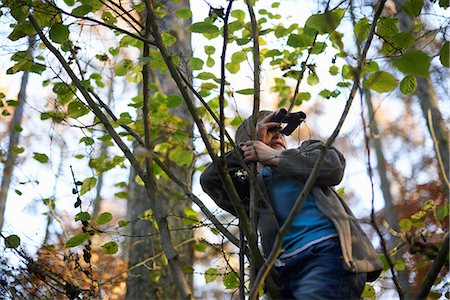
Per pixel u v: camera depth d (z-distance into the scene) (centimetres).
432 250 272
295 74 412
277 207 279
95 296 346
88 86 341
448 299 349
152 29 274
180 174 562
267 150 279
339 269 255
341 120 239
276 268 270
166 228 271
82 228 343
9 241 342
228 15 270
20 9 307
